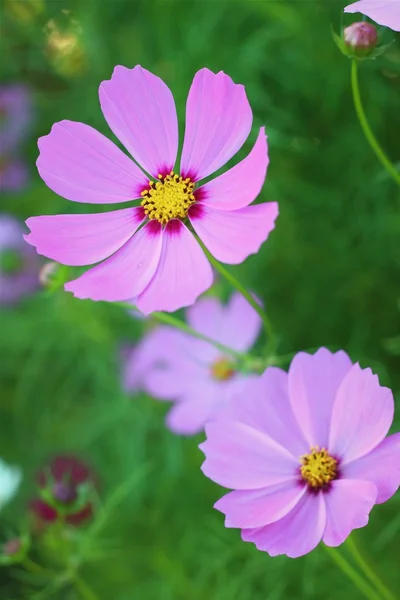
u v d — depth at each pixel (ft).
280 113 2.48
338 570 2.37
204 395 2.38
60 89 2.91
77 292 1.81
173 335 2.46
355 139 2.48
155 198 1.84
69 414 2.99
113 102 1.84
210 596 2.56
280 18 2.44
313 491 1.74
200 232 1.82
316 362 1.78
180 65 2.57
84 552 2.27
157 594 2.61
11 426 3.05
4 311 2.99
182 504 2.65
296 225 2.60
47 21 2.76
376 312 2.55
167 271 1.82
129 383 2.56
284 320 2.60
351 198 2.54
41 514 2.26
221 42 2.58
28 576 2.58
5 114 2.93
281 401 1.79
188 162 1.85
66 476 2.12
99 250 1.84
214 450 1.77
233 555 2.49
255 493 1.75
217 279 2.53
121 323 2.87
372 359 2.51
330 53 2.44
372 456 1.73
